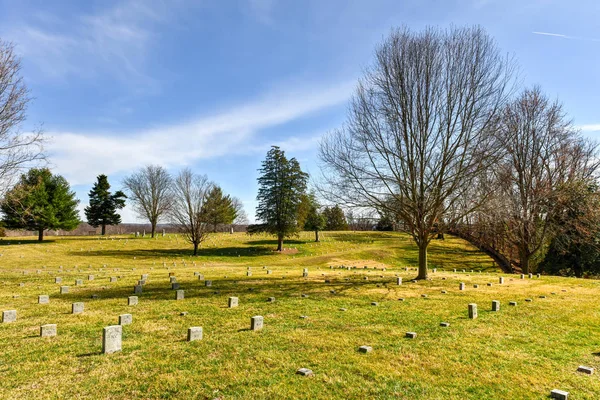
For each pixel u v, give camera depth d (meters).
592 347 8.30
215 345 8.16
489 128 17.45
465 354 7.69
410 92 18.45
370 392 5.88
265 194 50.91
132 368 6.83
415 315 11.26
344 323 10.22
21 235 63.03
